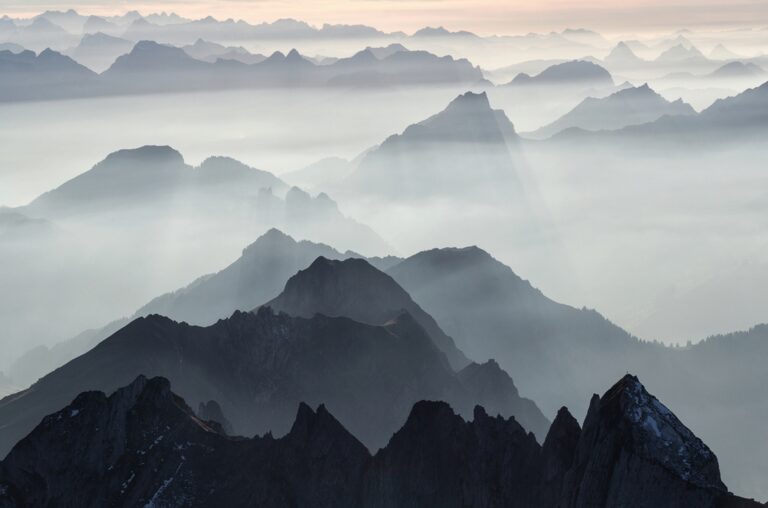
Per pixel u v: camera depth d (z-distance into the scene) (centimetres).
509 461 14312
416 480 14450
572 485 13162
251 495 14350
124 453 14512
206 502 14250
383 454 14750
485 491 14112
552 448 13962
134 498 14050
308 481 14575
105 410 14650
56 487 14050
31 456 14162
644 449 12588
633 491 12562
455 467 14450
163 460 14525
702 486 12412
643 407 12938
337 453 14825
